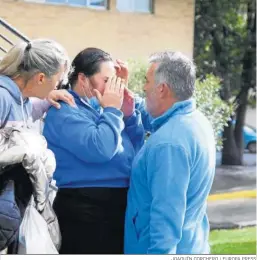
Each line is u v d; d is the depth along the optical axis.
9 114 3.45
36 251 3.39
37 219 3.41
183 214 3.35
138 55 12.34
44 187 3.39
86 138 3.48
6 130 3.39
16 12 10.84
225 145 14.53
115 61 3.82
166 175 3.33
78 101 3.64
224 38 14.31
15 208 3.29
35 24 11.09
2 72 3.54
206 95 11.16
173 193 3.33
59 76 3.58
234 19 14.30
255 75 14.48
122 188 3.66
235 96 14.60
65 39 11.52
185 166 3.35
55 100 3.61
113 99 3.55
